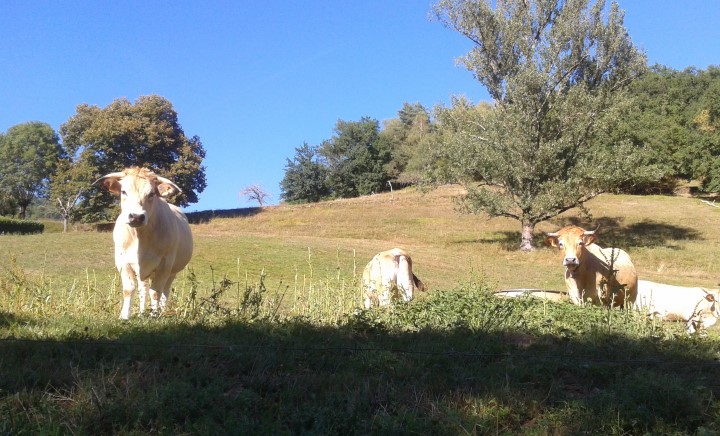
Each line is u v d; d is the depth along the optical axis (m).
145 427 5.05
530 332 8.44
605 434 5.21
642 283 15.75
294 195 97.50
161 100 61.38
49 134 80.50
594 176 35.44
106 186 10.09
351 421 5.13
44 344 6.66
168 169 61.69
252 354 6.50
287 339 7.22
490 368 6.47
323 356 6.64
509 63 38.75
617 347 7.53
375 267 12.76
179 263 11.56
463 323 8.27
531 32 38.50
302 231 46.59
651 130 66.00
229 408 5.36
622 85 40.19
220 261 26.44
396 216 53.62
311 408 5.32
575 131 36.03
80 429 4.82
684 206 55.31
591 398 5.74
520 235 42.91
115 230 10.22
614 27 38.25
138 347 6.62
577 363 6.62
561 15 37.44
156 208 10.08
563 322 9.05
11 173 78.75
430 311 9.49
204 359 6.40
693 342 8.16
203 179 64.12
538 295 14.42
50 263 23.58
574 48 37.84
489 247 38.19
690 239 42.31
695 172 64.94
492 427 5.29
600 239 42.47
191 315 8.91
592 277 12.34
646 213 52.16
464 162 37.22
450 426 5.16
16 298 9.86
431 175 39.19
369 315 8.95
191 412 5.21
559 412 5.54
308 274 24.78
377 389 5.85
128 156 60.50
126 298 9.92
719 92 70.00
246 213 59.00
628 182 41.34
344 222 51.25
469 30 38.88
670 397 5.57
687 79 82.06
